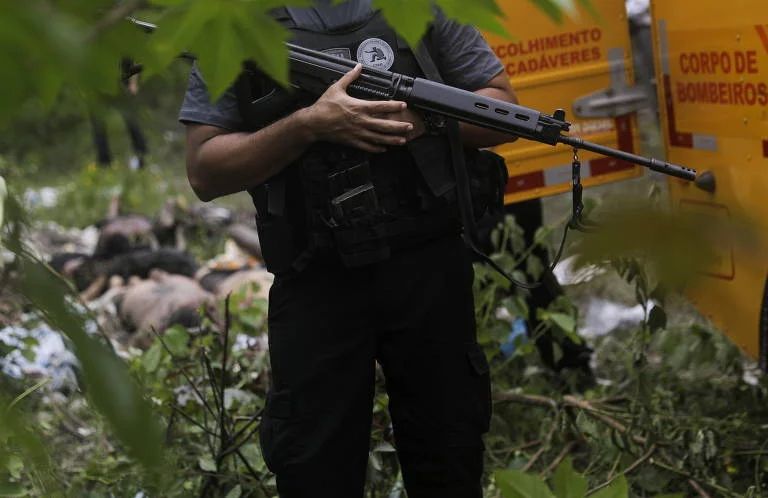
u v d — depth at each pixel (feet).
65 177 49.14
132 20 3.06
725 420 14.10
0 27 2.47
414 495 10.62
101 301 23.99
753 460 13.87
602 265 3.12
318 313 10.13
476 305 15.31
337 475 10.21
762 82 12.91
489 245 17.26
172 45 3.12
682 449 13.96
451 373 10.30
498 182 10.59
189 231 30.66
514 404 15.43
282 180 10.03
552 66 16.11
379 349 10.39
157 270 23.97
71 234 33.19
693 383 16.28
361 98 9.83
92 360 2.79
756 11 12.85
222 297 20.52
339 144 9.75
